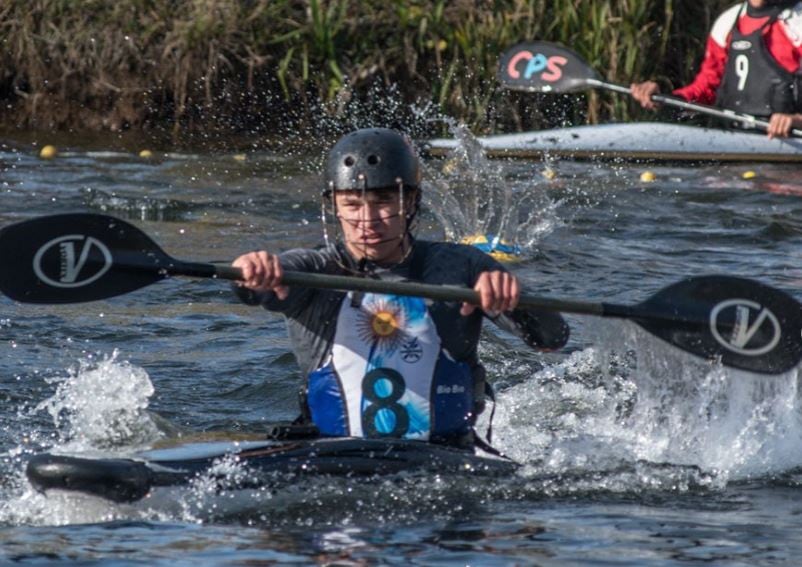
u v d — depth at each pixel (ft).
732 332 54.08
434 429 51.67
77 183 127.34
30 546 42.63
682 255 100.27
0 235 50.65
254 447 49.73
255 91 161.89
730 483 52.16
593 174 136.56
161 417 61.87
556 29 159.84
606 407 64.75
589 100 159.43
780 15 132.98
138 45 161.07
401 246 52.08
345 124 161.07
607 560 41.57
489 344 75.00
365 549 42.52
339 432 51.60
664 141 144.77
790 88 132.26
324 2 160.97
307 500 47.55
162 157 144.97
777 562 41.63
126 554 41.73
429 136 160.76
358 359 51.57
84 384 65.10
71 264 51.16
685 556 42.11
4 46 162.61
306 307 51.90
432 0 162.40
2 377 67.77
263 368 70.49
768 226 110.42
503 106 160.86
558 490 50.34
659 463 54.70
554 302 51.24
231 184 129.90
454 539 43.83
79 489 45.93
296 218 113.80
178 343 75.51
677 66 163.94
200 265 50.01
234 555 41.70
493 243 100.27
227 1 160.66
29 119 162.20
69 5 162.50
